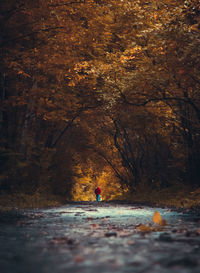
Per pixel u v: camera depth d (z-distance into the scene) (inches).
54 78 1123.9
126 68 1146.0
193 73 863.1
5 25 743.1
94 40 995.9
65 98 1162.6
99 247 290.7
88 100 1320.1
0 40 745.6
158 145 1406.3
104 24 932.0
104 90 1144.8
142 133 1357.0
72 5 789.9
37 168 1085.1
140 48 918.4
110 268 217.3
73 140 1674.5
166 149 1374.3
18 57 806.5
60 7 772.0
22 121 1044.5
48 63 828.0
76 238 342.0
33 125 1237.1
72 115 1346.0
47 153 1122.0
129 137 1641.2
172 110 1059.9
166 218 558.9
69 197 1546.5
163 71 960.3
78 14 821.9
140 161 1561.3
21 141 1026.7
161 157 1380.4
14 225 463.5
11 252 273.7
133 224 473.7
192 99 1034.1
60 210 783.7
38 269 217.5
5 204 832.9
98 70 1040.2
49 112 1140.5
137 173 1615.4
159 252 266.8
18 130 1039.0
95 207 915.4
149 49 1003.3
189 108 1106.7
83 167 1857.8
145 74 973.2
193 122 1047.0
